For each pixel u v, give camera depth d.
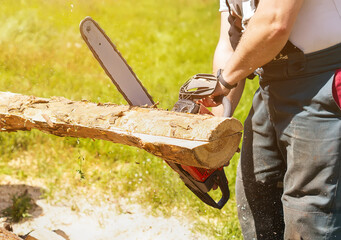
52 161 4.25
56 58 6.68
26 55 6.55
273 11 1.72
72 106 2.17
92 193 3.76
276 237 2.51
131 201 3.62
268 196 2.43
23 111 2.26
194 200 3.52
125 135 1.92
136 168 3.98
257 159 2.36
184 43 8.97
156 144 1.79
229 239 3.08
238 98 2.35
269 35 1.75
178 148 1.73
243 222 2.52
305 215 1.94
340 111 1.82
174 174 3.76
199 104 1.99
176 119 1.83
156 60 7.45
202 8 13.70
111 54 1.99
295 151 1.96
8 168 4.07
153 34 9.45
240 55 1.86
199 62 7.84
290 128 1.97
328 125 1.84
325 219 1.91
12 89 5.34
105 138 2.06
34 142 4.52
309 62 1.87
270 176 2.36
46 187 3.83
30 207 3.48
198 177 1.94
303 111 1.91
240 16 2.12
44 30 7.53
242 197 2.47
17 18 7.76
